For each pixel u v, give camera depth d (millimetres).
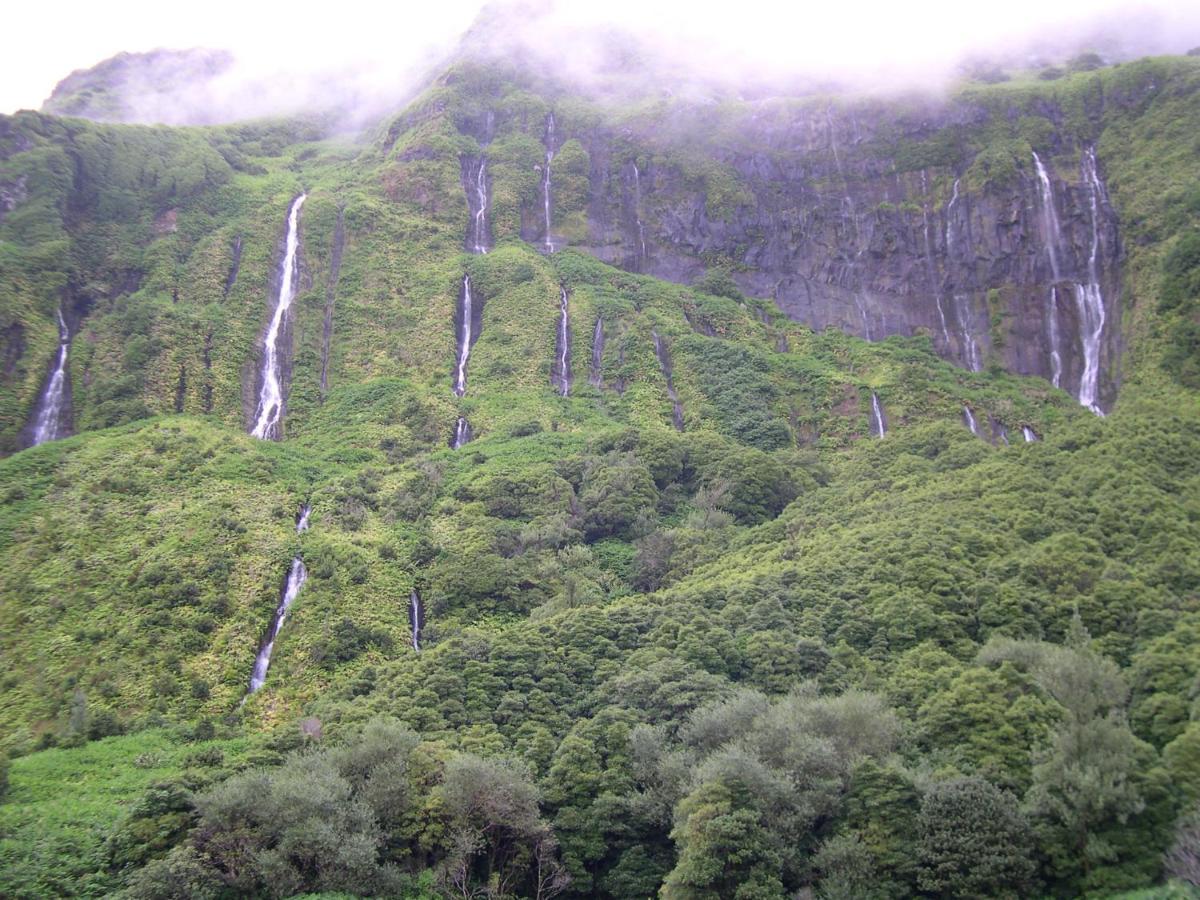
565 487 109562
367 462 125625
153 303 151625
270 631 87375
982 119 179750
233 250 169750
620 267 182000
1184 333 132125
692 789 52938
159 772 61812
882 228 175375
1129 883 44031
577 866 53812
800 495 111438
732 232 183125
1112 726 47750
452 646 74875
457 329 161125
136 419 130750
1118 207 160125
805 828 50844
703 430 130875
